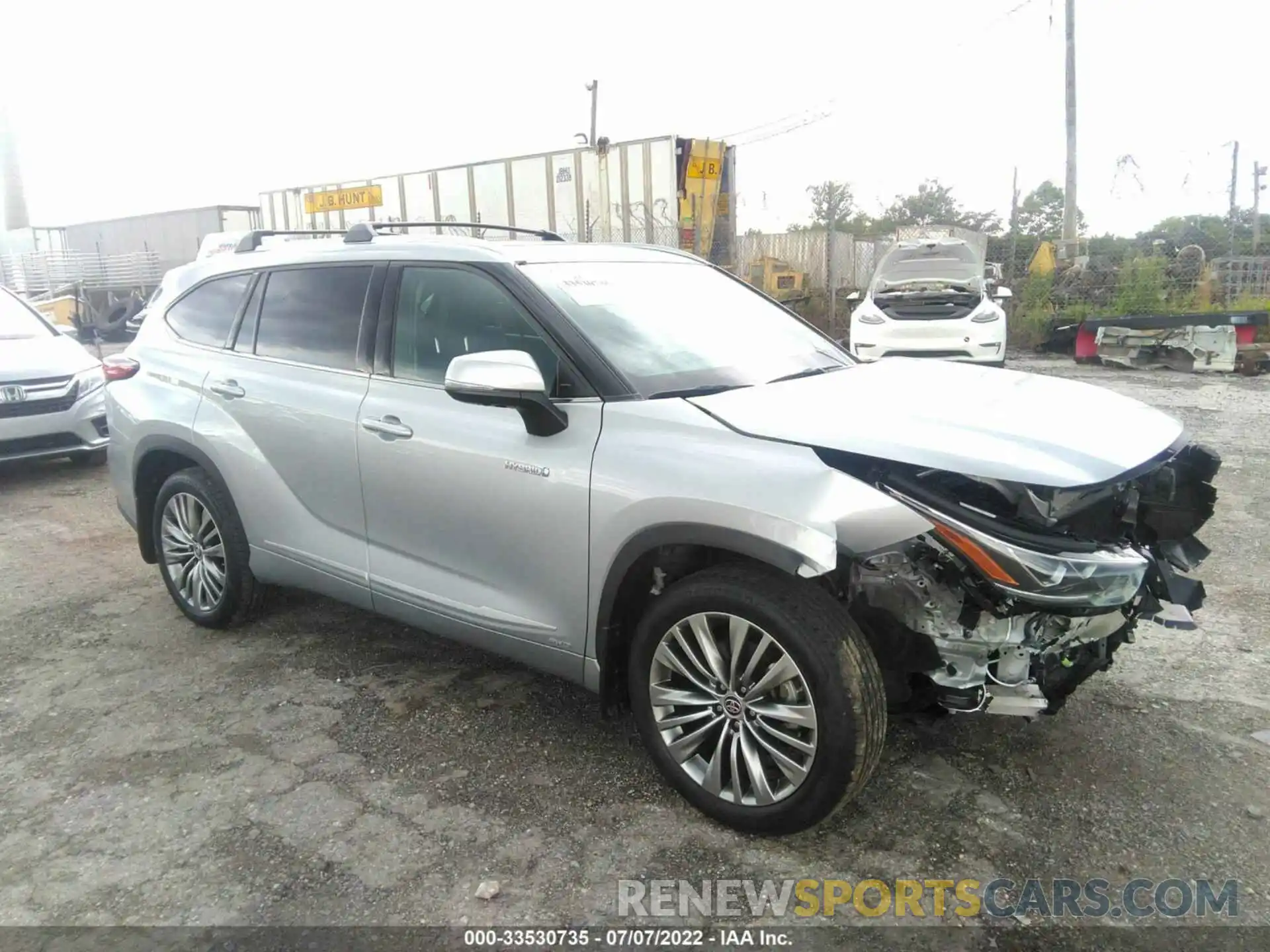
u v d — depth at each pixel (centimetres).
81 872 277
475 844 285
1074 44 1831
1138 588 274
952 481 272
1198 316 1247
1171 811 294
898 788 309
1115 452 275
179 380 445
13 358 757
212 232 2223
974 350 1152
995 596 257
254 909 259
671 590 291
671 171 1493
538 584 322
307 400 388
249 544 424
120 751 344
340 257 400
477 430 332
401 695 383
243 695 386
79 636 452
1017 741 335
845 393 321
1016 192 1852
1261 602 456
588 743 343
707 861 276
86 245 2700
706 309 384
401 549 364
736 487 269
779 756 275
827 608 266
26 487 765
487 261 351
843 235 2030
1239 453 762
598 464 300
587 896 262
